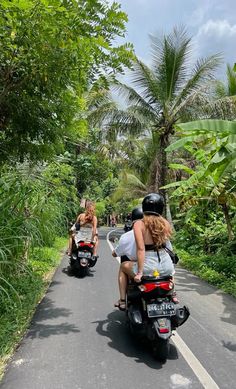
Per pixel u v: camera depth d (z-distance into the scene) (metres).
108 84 4.75
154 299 4.12
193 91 17.11
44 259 9.28
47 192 8.15
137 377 3.61
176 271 9.57
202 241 12.06
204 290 7.39
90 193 22.70
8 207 5.66
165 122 17.44
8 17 3.67
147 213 4.38
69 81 4.69
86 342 4.45
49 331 4.76
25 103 4.80
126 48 4.33
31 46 4.02
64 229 10.00
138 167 23.92
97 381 3.52
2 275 4.92
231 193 9.12
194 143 9.25
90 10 3.87
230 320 5.45
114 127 18.14
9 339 4.27
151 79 17.20
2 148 5.48
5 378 3.53
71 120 5.63
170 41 17.11
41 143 5.64
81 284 7.45
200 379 3.60
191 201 10.06
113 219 41.19
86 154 18.81
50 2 3.56
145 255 4.24
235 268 8.52
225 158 6.39
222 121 6.30
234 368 3.86
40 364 3.84
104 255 12.20
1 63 4.30
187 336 4.76
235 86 18.62
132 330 4.28
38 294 6.26
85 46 4.18
